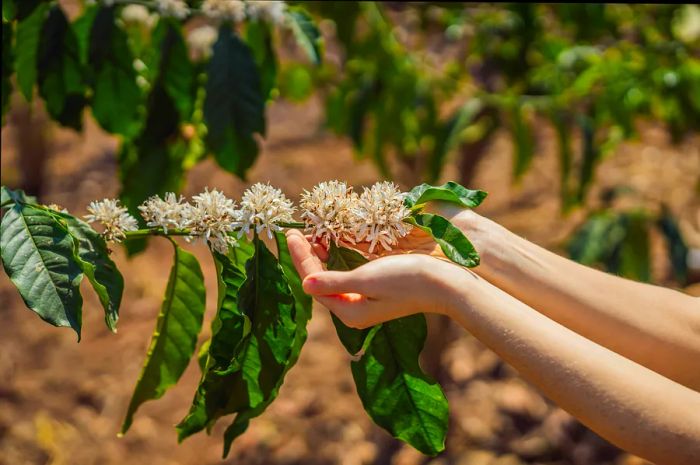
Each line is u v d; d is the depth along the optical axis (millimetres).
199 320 1162
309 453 2375
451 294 996
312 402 2574
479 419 2480
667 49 1887
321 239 1062
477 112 2049
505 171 3939
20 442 2373
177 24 1376
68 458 2332
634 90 1936
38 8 1354
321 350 2828
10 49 1382
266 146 4145
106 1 1340
